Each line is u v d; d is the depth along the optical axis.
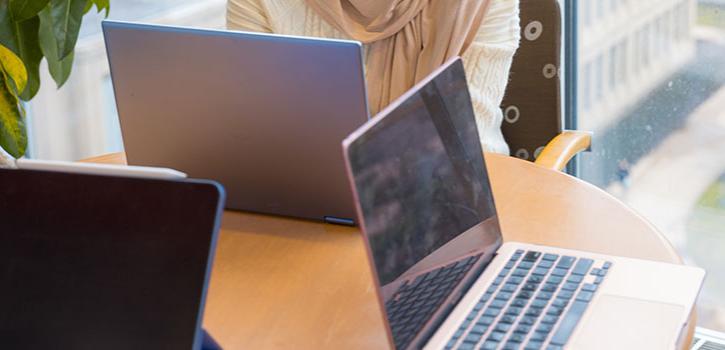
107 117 2.49
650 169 2.65
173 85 1.31
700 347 2.41
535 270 1.14
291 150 1.30
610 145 2.69
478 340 0.99
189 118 1.33
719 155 2.54
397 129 1.00
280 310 1.13
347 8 2.07
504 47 1.96
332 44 1.19
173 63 1.30
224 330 1.09
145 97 1.35
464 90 1.18
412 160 1.02
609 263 1.15
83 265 0.87
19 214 0.89
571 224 1.34
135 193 0.85
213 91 1.29
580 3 2.57
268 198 1.38
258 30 2.07
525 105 2.05
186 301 0.84
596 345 0.97
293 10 2.07
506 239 1.30
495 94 1.98
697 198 2.61
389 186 0.97
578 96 2.68
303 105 1.25
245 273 1.23
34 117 2.29
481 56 1.95
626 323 1.01
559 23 1.99
